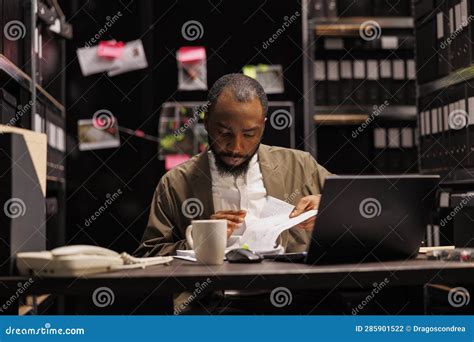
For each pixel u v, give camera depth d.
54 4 4.45
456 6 4.23
